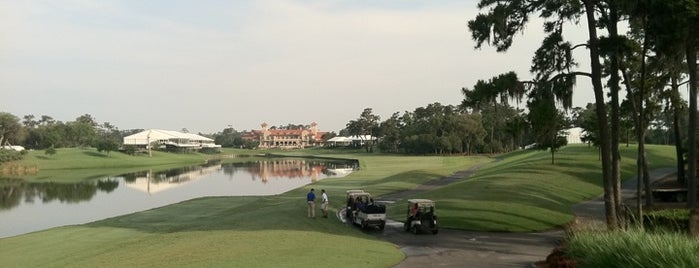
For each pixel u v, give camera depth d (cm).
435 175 6712
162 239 2373
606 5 2477
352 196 3200
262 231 2402
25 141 17638
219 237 2248
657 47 2422
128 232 3077
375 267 1792
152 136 18838
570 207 3684
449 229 2828
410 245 2364
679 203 3659
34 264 2172
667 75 3225
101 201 5391
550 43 2606
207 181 8188
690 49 2586
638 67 3002
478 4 2548
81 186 7188
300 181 8162
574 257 1527
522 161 7038
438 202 3606
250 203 4434
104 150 13988
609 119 5334
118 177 8969
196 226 2962
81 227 3347
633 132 6272
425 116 18150
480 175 6166
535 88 2544
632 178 5300
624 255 1224
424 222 2675
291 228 2517
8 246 2694
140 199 5591
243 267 1659
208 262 1728
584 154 6881
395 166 9694
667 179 5038
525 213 3141
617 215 2508
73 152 13825
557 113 2586
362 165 10550
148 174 9775
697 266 1052
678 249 1143
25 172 10088
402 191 5075
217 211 4106
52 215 4353
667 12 2191
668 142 10706
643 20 2373
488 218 3002
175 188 6962
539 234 2697
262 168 11688
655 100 3503
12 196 5878
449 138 14162
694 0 2111
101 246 2527
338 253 1956
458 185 4688
